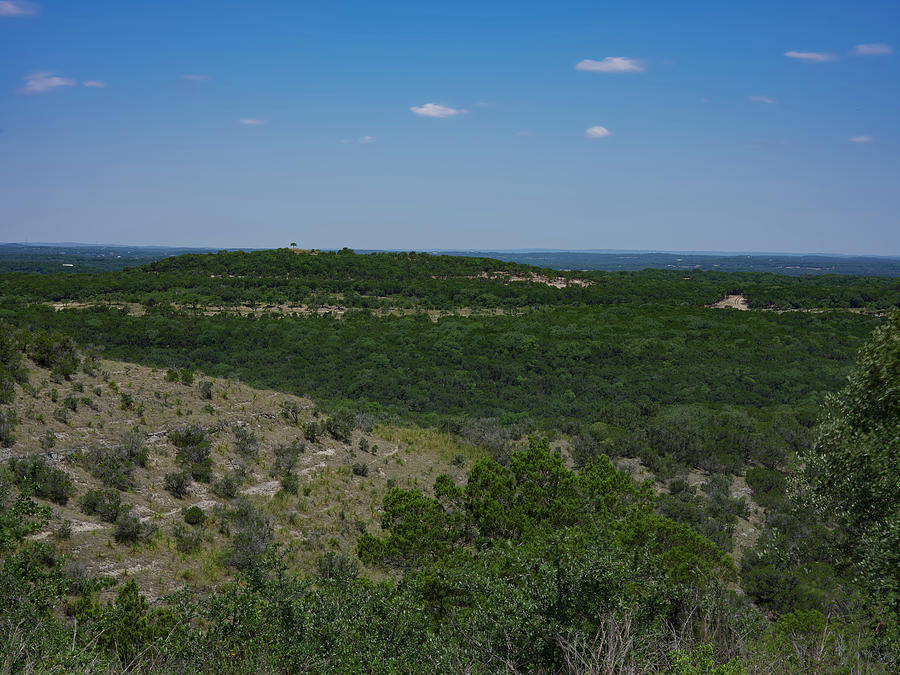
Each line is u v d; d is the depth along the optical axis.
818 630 7.77
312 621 6.65
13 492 11.56
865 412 6.90
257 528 14.45
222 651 6.52
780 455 28.03
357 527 16.58
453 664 5.80
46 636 5.79
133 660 6.48
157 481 15.17
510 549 8.65
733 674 5.10
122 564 11.55
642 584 6.34
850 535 7.14
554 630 5.56
